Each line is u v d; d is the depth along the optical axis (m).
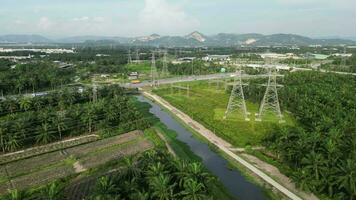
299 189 85.56
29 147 118.06
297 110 149.12
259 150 115.06
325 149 88.12
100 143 123.12
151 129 142.12
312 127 120.75
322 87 187.12
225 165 104.75
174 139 131.62
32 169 100.88
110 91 199.25
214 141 126.75
